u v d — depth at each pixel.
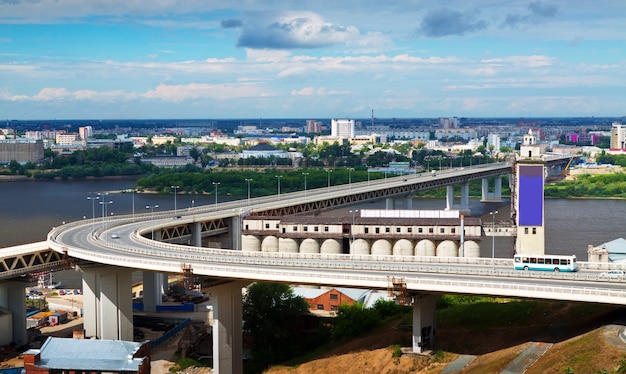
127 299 197.00
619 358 123.25
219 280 167.62
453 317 169.25
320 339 182.38
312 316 189.00
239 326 173.12
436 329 162.75
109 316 193.12
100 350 153.62
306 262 169.50
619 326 135.75
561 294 135.00
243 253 185.50
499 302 173.38
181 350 188.12
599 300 132.00
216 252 188.38
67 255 193.62
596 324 140.88
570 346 134.75
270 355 176.75
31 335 199.25
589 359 126.62
